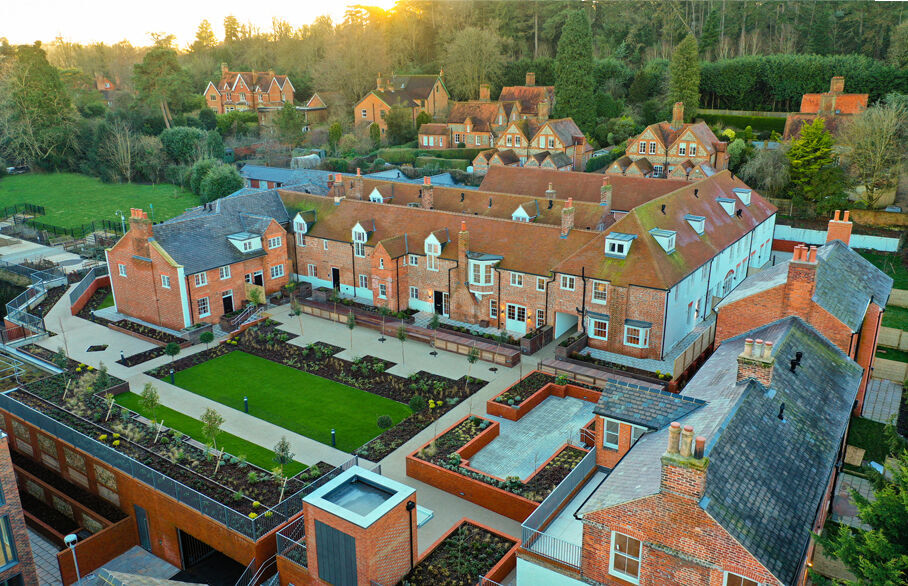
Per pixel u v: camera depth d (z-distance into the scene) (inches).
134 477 1306.6
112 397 1574.8
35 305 2388.0
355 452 1471.5
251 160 4296.3
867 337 1428.4
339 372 1861.5
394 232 2276.1
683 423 983.6
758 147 3553.2
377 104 4645.7
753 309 1342.3
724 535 733.3
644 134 3582.7
